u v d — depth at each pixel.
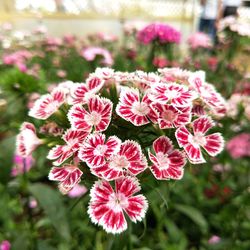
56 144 0.11
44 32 0.48
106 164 0.10
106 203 0.10
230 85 0.26
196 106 0.12
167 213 0.21
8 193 0.17
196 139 0.11
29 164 0.18
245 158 0.23
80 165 0.10
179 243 0.19
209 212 0.22
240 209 0.21
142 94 0.11
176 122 0.10
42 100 0.12
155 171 0.10
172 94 0.10
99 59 0.25
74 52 0.39
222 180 0.24
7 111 0.16
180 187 0.21
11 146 0.15
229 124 0.21
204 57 0.33
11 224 0.18
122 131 0.11
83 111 0.11
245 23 0.26
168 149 0.10
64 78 0.29
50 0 0.72
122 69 0.23
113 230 0.09
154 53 0.22
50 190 0.14
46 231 0.19
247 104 0.21
